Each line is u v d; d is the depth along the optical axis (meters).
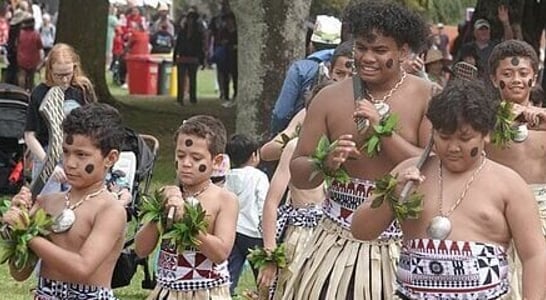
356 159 5.79
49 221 5.64
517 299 5.63
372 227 5.26
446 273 5.09
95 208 5.78
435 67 13.29
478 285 5.07
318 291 5.91
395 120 5.56
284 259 6.61
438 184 5.17
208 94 31.77
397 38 5.72
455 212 5.12
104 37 23.64
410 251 5.19
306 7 15.03
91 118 5.79
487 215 5.10
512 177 5.16
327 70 9.41
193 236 6.52
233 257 9.23
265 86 14.98
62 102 8.89
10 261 5.60
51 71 9.32
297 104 10.00
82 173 5.78
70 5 23.16
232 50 28.34
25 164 11.05
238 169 9.35
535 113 6.40
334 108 5.88
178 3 49.72
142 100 28.41
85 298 5.75
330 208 5.97
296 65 10.06
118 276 7.82
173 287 6.80
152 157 9.93
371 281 5.82
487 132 5.10
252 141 9.76
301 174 5.86
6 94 13.91
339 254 5.90
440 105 5.05
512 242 5.32
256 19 14.95
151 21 45.94
